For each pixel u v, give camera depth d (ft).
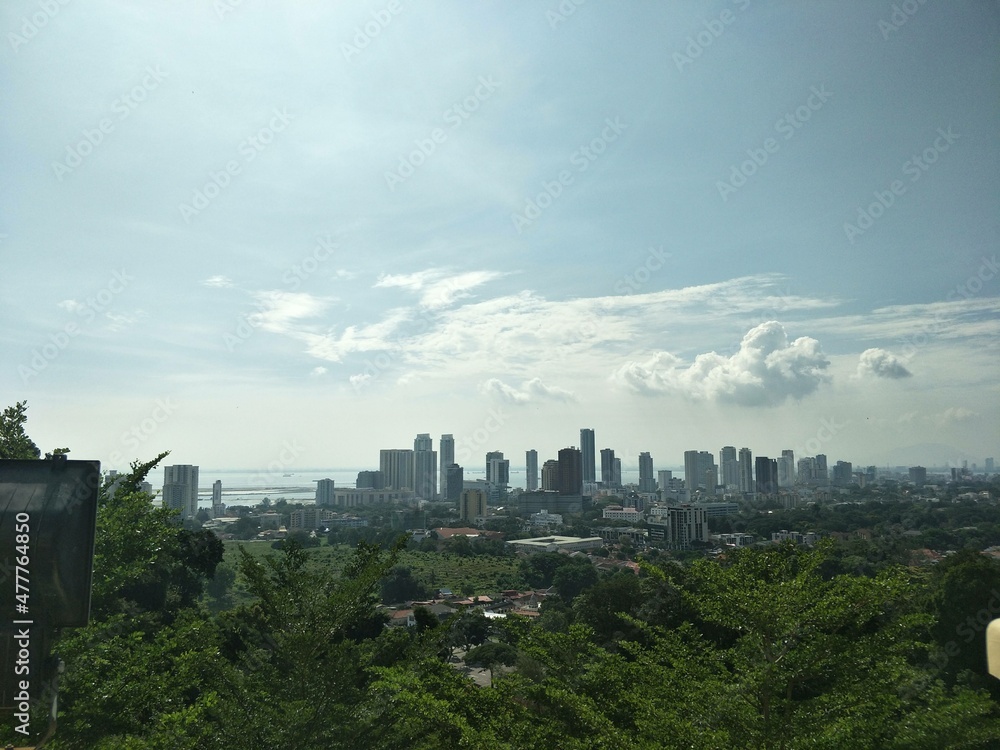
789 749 22.24
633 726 28.50
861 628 26.50
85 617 12.69
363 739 31.48
